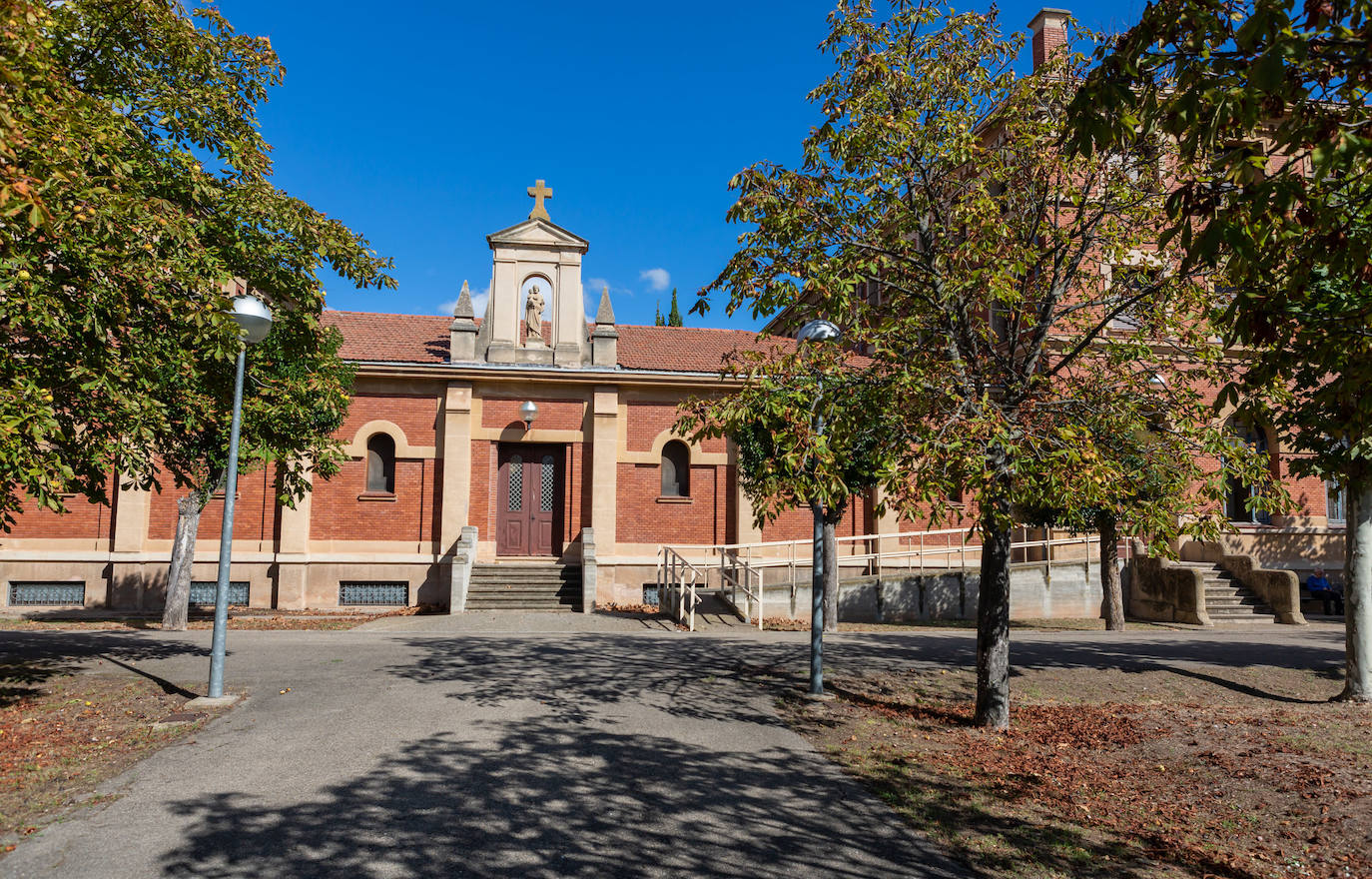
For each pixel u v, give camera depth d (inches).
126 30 350.6
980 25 336.2
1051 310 330.0
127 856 183.0
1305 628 662.5
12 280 244.7
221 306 304.7
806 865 189.9
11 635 495.2
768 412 289.9
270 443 432.5
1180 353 336.2
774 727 312.3
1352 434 199.2
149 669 385.7
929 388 289.9
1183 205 178.9
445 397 759.1
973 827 217.2
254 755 257.6
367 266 424.5
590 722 309.4
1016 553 842.8
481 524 758.5
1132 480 281.4
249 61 402.3
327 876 176.4
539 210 799.7
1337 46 159.0
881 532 804.0
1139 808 240.2
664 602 699.4
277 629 567.5
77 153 254.8
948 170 331.3
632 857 191.2
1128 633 608.7
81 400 288.2
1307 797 244.4
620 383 777.6
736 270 320.8
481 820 209.9
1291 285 179.5
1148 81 185.2
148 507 722.8
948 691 385.7
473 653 456.1
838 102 341.7
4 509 267.7
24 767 240.1
